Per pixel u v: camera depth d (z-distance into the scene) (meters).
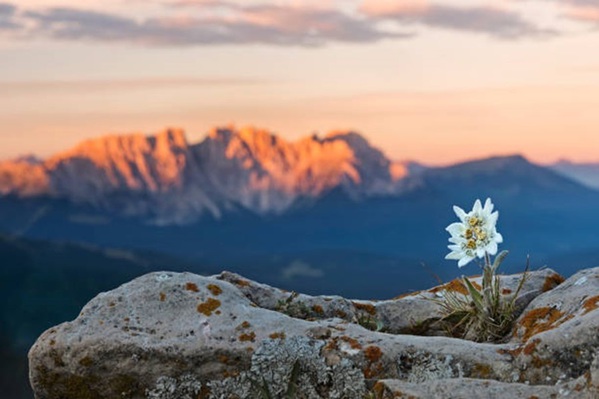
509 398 0.76
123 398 0.91
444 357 0.87
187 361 0.90
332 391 0.88
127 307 0.94
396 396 0.77
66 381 0.92
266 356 0.89
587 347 0.84
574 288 0.98
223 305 0.94
